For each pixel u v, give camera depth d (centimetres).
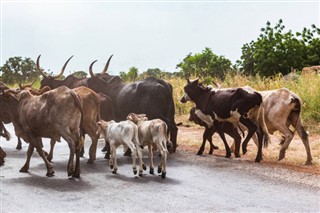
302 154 1195
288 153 1213
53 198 817
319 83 1688
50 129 998
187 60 2809
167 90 1262
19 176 988
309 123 1559
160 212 737
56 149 1343
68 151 1309
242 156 1211
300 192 848
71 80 1427
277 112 1135
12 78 3459
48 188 886
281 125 1135
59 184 917
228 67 2781
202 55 2814
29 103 1027
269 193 842
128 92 1280
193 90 1242
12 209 756
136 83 1286
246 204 778
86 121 1137
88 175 998
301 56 2795
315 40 2852
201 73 2580
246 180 937
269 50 2750
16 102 1087
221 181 932
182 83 2112
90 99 1140
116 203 785
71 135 973
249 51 2905
